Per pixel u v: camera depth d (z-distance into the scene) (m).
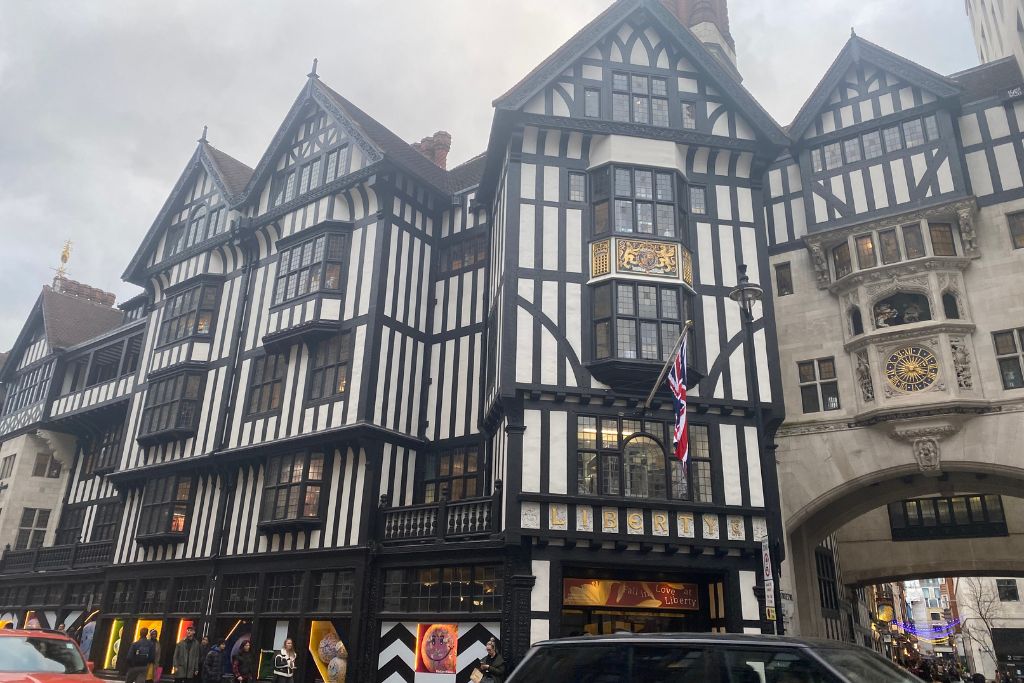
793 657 4.52
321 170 21.27
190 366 22.22
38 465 29.33
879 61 18.47
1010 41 20.25
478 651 14.13
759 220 17.11
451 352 19.50
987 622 39.31
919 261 16.78
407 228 20.12
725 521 14.52
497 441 16.11
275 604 17.72
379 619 15.80
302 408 18.80
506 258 15.70
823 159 18.94
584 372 15.12
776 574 10.56
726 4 26.78
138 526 21.80
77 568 24.22
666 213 16.33
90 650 22.88
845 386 17.67
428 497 18.36
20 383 32.22
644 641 5.03
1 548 27.77
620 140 16.80
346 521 17.03
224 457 19.92
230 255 23.48
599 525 14.05
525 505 14.00
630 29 18.11
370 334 18.22
